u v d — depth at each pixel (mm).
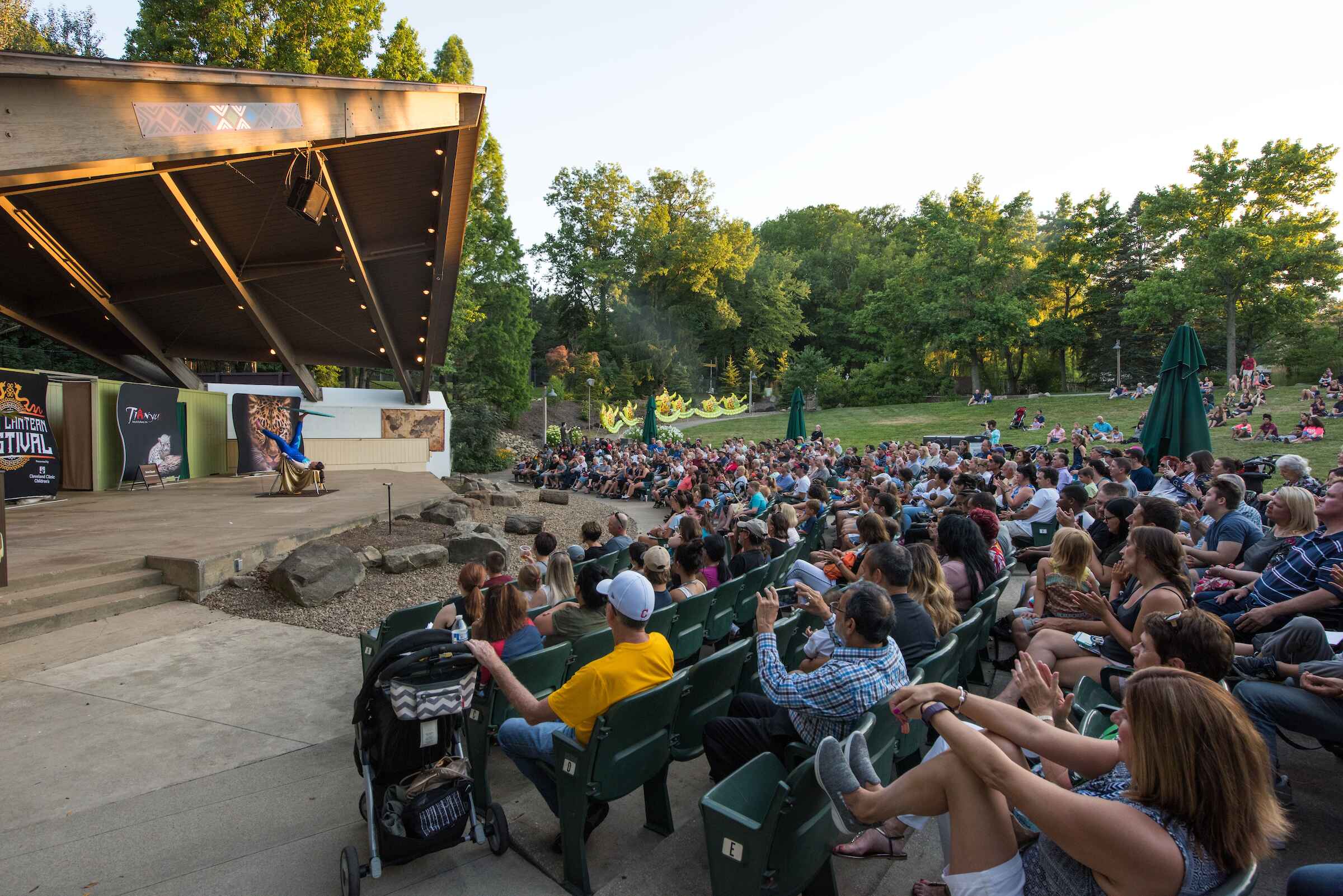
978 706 2266
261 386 24172
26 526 10758
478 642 3240
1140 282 48250
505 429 46125
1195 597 4883
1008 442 33562
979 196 58344
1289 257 42875
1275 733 3578
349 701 5551
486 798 3928
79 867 3428
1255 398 31812
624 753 3291
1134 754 1809
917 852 3520
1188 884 1679
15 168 6406
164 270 16500
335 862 3479
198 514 12312
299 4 24391
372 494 16156
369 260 16359
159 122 7516
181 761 4559
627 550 8492
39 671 6078
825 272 83125
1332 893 2176
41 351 25594
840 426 46812
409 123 10523
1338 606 3959
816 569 5852
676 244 67062
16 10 28094
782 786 2463
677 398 61375
